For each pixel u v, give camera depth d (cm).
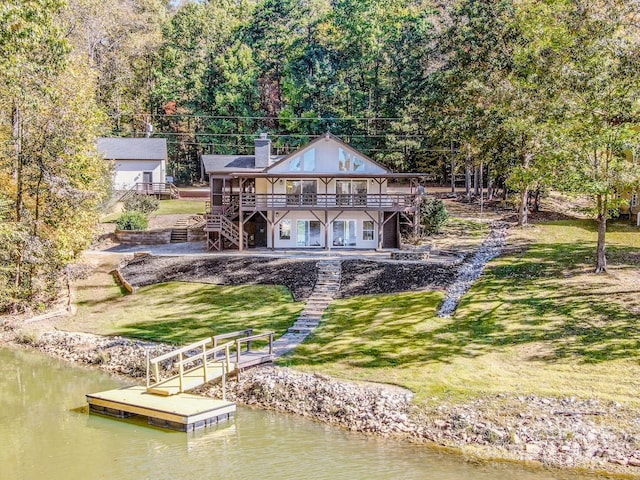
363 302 3180
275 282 3550
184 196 6512
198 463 1756
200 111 7888
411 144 5934
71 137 3384
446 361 2436
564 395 2086
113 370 2684
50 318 3378
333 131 7138
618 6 2866
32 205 3469
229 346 2533
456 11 5400
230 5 9688
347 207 4184
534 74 3416
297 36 8219
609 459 1739
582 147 2977
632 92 2816
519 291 3073
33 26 2509
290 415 2153
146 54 8050
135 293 3612
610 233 4084
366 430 1998
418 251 3912
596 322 2628
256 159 5131
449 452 1822
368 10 7469
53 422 2088
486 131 4394
